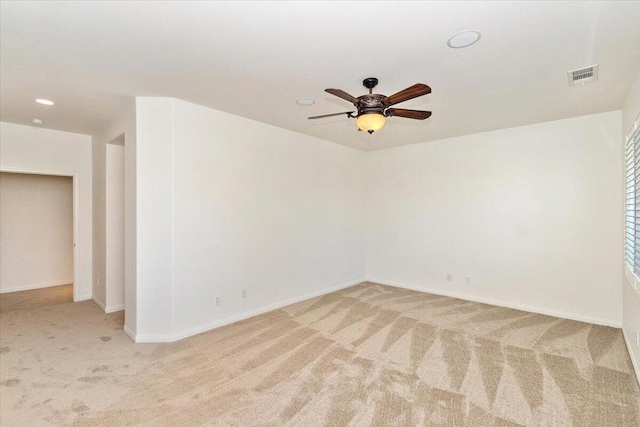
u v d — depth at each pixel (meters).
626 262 3.36
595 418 2.16
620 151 3.76
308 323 3.90
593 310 3.95
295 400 2.35
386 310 4.42
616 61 2.51
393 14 1.92
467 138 4.95
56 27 2.06
